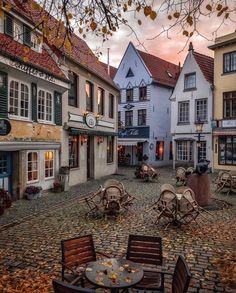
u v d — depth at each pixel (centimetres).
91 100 2100
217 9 471
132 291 451
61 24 608
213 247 757
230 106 2500
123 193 1093
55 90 1592
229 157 2503
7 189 1316
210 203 1254
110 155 2558
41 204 1251
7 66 1166
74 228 918
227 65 2519
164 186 1028
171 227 933
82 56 1900
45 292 521
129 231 891
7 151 1308
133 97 3475
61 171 1625
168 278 574
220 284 560
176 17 495
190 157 2861
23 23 1329
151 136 3306
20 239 812
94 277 409
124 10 518
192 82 2812
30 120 1362
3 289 532
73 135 1853
